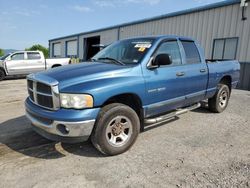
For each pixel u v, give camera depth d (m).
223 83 6.23
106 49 4.79
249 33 11.28
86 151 3.65
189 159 3.42
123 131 3.53
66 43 32.97
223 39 12.53
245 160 3.42
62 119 2.96
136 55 3.91
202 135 4.45
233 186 2.74
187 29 14.50
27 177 2.89
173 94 4.26
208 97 5.57
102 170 3.08
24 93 9.11
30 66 14.32
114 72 3.39
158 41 4.08
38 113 3.21
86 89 3.04
